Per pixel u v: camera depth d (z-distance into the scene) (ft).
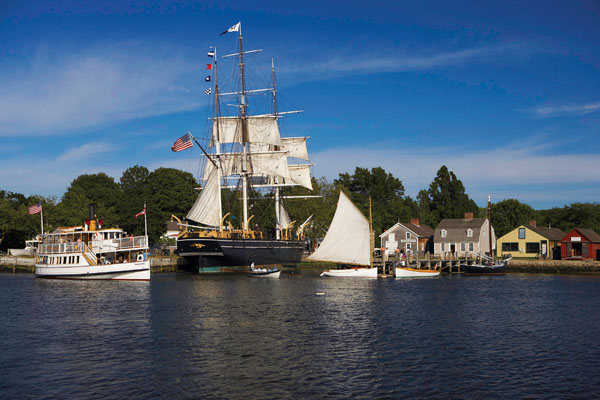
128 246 259.19
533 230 366.43
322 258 278.26
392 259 323.37
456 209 522.88
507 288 223.30
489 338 117.19
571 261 326.65
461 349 106.83
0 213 386.32
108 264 253.03
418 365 95.25
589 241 345.72
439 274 294.25
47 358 99.55
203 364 95.45
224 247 301.63
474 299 183.52
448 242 394.11
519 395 80.02
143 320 137.69
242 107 385.50
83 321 136.56
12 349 106.42
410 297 188.65
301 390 81.97
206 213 326.24
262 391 81.51
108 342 112.27
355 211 272.72
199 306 162.81
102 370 91.91
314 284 239.09
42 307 160.97
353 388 82.84
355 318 142.10
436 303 172.45
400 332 123.44
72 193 428.15
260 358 99.35
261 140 383.86
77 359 98.84
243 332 122.42
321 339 115.44
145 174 542.16
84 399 78.13
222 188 359.25
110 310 154.51
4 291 204.74
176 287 221.25
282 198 407.44
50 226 380.78
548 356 101.60
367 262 273.75
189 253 301.63
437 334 121.29
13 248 415.85
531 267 336.29
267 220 408.05
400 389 82.43
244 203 362.12
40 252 267.80
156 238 445.78
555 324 134.41
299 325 131.44
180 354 102.32
